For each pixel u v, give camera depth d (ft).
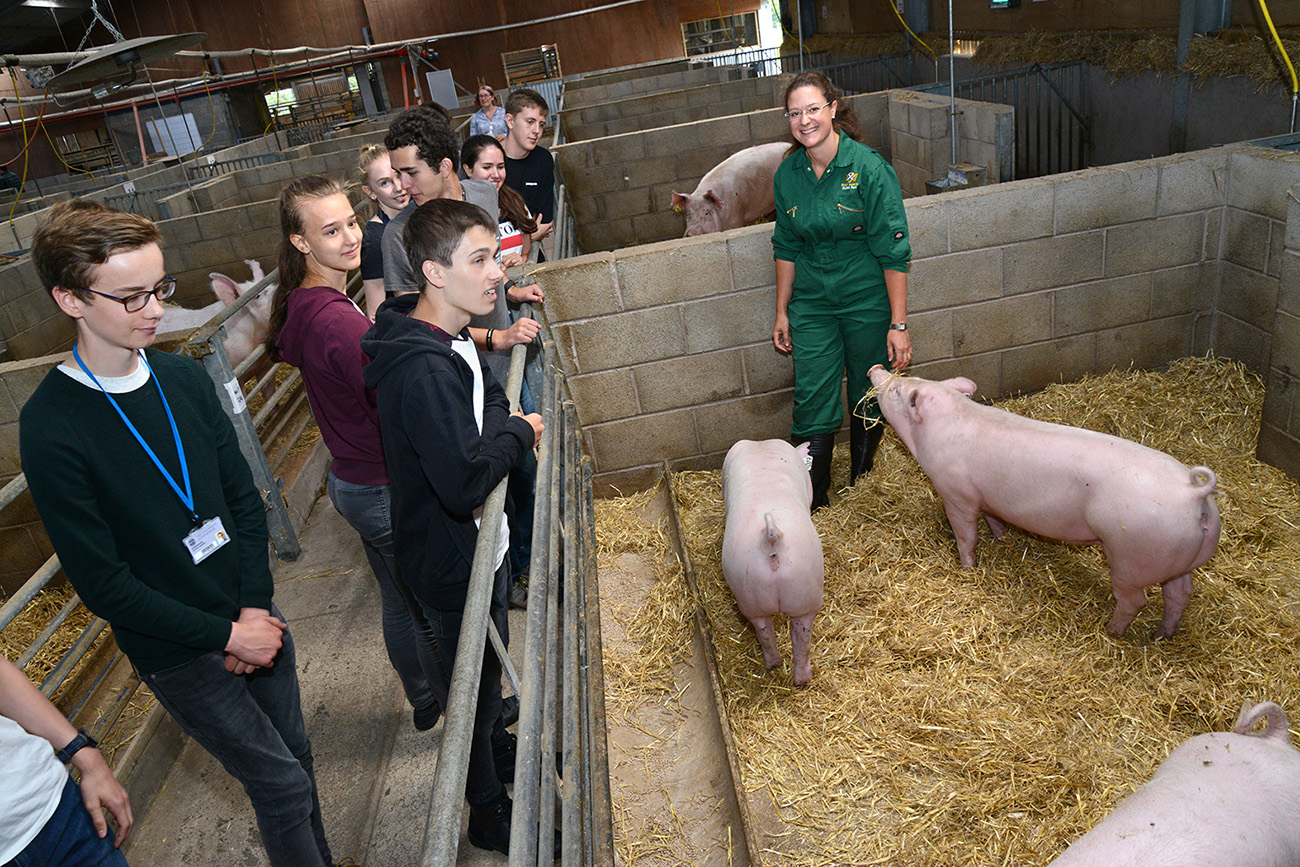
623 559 12.30
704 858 7.79
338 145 40.55
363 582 11.71
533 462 10.21
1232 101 22.56
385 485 7.30
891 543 11.51
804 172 11.23
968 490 10.24
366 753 8.84
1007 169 18.53
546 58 69.56
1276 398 11.73
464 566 6.21
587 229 25.61
